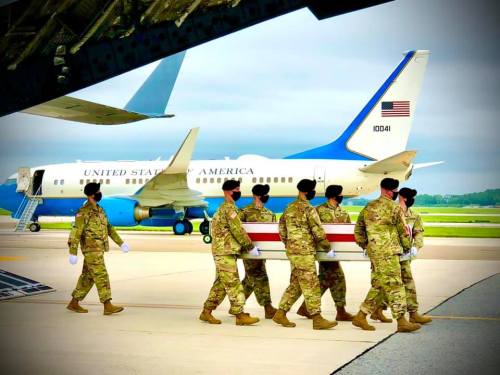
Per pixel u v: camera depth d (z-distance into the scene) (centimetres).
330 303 1458
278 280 1867
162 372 850
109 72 937
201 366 880
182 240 3672
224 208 1191
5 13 941
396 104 4050
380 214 1120
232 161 4256
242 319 1193
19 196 4591
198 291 1641
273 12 890
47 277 1950
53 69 956
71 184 4391
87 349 985
